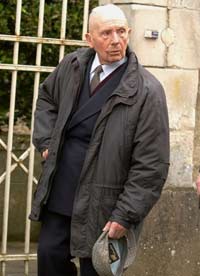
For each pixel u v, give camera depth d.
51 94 5.75
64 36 6.66
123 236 5.30
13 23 8.32
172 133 6.84
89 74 5.48
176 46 6.77
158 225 6.78
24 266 7.40
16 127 8.85
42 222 5.62
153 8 6.67
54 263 5.55
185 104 6.86
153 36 6.67
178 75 6.80
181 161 6.88
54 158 5.45
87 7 6.73
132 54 5.41
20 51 8.39
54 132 5.49
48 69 6.63
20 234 8.66
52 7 8.31
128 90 5.26
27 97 8.67
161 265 6.81
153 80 5.36
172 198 6.82
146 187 5.20
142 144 5.21
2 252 6.68
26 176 8.61
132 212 5.16
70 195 5.43
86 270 5.45
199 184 5.55
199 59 6.86
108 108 5.27
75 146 5.43
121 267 5.31
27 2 8.27
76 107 5.46
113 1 6.80
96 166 5.28
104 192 5.26
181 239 6.86
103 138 5.27
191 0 6.79
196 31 6.82
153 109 5.23
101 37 5.29
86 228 5.29
